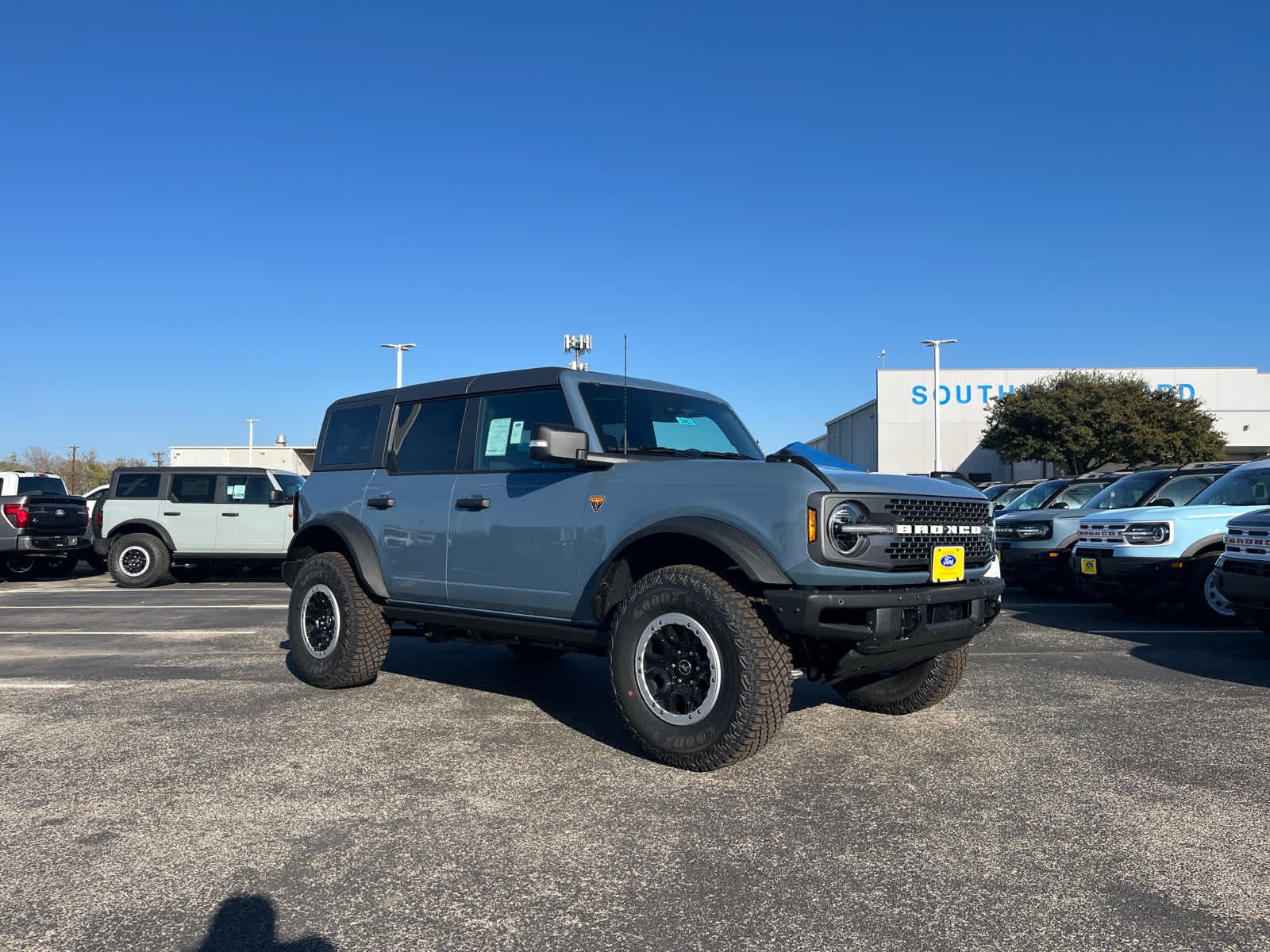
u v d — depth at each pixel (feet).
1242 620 23.93
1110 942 8.84
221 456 154.51
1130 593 31.58
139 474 48.14
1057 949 8.71
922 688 17.20
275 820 12.01
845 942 8.84
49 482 55.98
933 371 148.66
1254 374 165.78
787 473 13.70
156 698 19.30
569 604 16.03
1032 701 19.01
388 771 14.10
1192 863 10.69
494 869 10.48
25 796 12.99
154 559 46.93
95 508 47.78
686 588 13.97
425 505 18.57
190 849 11.07
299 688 20.38
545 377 17.26
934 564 14.35
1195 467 38.45
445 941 8.86
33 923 9.21
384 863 10.65
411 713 17.89
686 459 16.44
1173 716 17.75
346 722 17.20
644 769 14.25
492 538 17.22
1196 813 12.35
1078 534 35.22
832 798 12.91
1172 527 30.96
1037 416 141.18
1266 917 9.36
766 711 13.29
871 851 11.02
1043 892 9.93
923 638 14.15
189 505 47.65
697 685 14.05
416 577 18.61
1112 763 14.61
